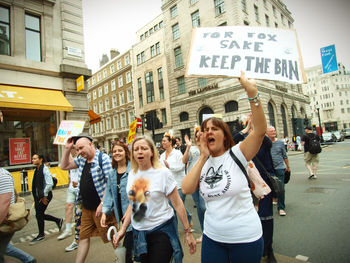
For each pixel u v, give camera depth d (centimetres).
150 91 2902
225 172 169
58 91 1116
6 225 214
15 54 1017
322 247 301
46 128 1090
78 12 1223
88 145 286
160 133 2772
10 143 989
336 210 438
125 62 3350
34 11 1093
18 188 941
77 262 269
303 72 247
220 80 2181
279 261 274
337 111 8444
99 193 278
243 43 246
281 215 441
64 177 1070
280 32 253
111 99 3622
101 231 274
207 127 181
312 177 796
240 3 2112
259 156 309
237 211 162
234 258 158
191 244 198
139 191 204
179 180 384
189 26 2433
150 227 197
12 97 924
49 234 453
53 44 1128
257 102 161
